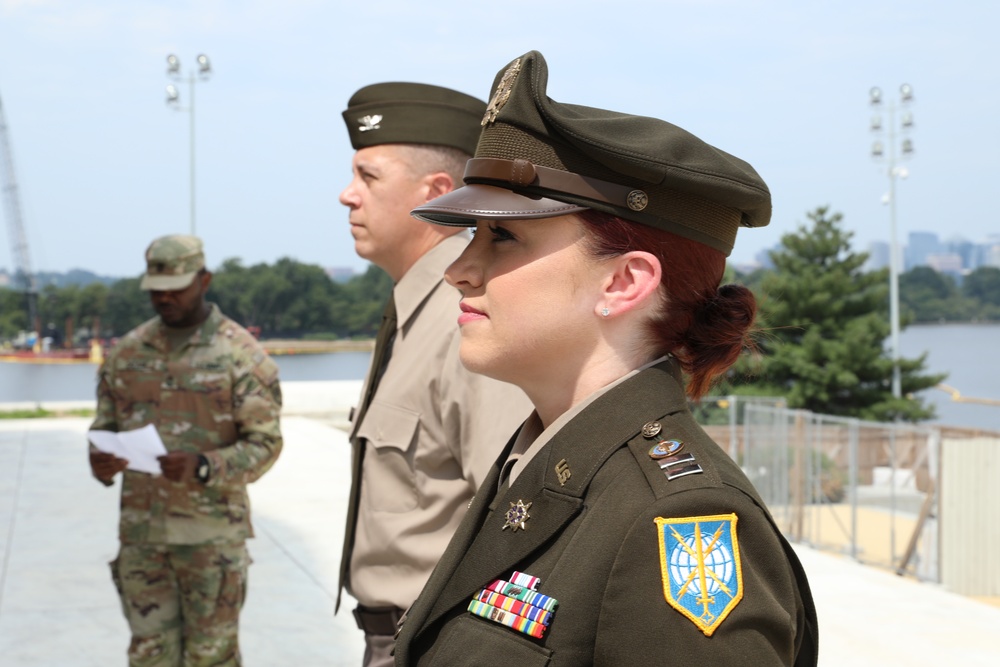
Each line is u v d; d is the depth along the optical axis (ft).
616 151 3.82
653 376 4.08
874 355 91.97
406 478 7.58
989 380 247.70
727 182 3.98
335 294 255.91
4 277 442.09
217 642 11.70
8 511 27.37
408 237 8.34
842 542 33.68
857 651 17.28
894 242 92.48
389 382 7.81
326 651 16.55
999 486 30.71
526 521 3.99
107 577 20.97
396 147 8.25
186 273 11.87
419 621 4.24
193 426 11.98
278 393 12.37
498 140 4.10
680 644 3.33
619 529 3.64
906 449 37.04
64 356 227.20
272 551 23.03
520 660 3.67
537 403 4.36
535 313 4.07
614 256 4.00
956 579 30.71
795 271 96.73
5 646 16.67
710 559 3.44
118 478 32.19
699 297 4.13
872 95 90.43
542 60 4.05
